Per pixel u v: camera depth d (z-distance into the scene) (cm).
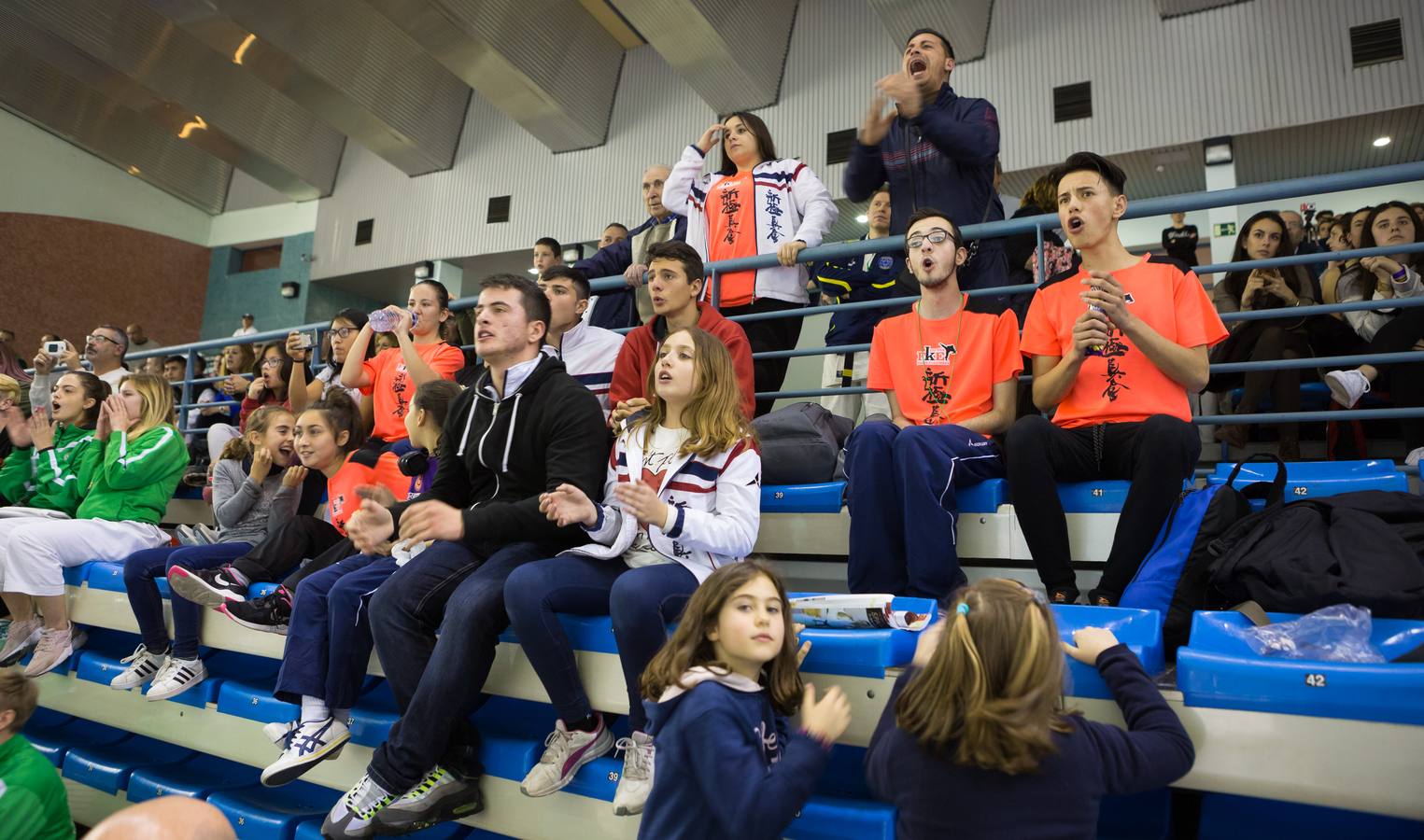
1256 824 156
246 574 279
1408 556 166
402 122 982
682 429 212
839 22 849
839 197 820
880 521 220
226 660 310
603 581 200
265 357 508
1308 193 243
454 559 216
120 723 293
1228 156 699
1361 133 695
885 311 353
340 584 224
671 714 150
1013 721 124
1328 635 155
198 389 679
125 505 343
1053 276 254
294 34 840
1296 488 222
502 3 815
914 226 265
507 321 226
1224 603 188
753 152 377
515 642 211
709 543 190
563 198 962
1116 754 131
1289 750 139
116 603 310
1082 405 234
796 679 160
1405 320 298
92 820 296
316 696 224
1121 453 221
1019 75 775
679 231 404
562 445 213
